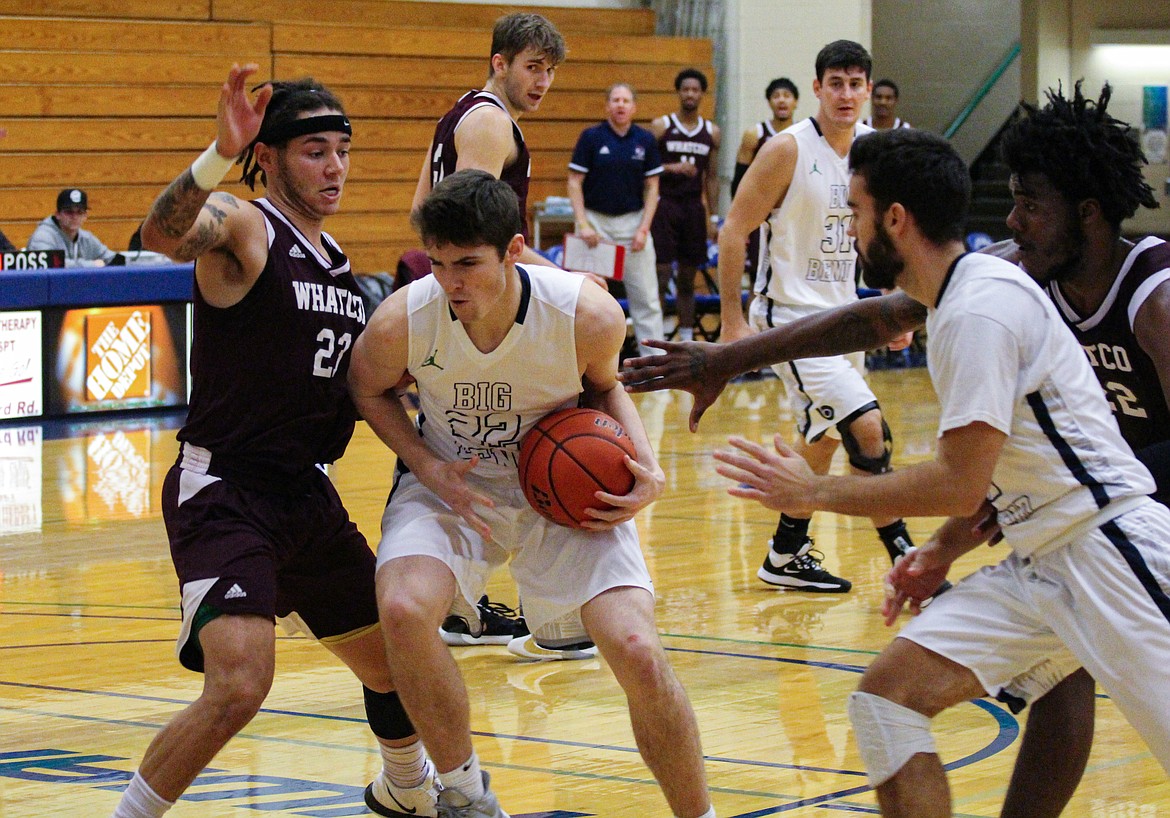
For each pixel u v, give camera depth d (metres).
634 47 21.72
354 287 4.61
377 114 20.22
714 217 18.78
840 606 7.74
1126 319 4.27
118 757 5.36
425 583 4.31
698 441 13.27
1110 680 3.73
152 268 14.84
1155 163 25.00
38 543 9.32
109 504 10.55
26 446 12.91
